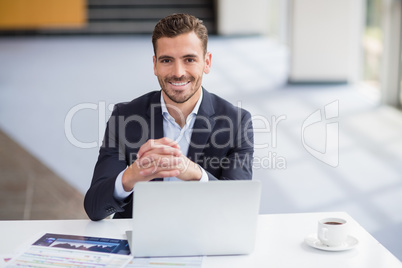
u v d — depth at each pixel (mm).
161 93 2643
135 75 9820
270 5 14328
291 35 9344
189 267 2039
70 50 12625
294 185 5125
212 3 15641
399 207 4582
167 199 2031
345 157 5852
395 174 5344
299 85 9406
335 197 4832
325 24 9273
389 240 4012
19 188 5105
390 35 7699
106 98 8266
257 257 2135
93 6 15211
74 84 9219
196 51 2371
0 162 5758
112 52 12258
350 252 2172
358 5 9211
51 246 2189
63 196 4953
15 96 8516
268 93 8820
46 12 14398
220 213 2080
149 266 2039
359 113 7598
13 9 14297
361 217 4414
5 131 6816
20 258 2084
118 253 2141
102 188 2391
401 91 7836
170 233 2088
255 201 2084
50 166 5664
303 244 2248
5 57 11781
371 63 8727
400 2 7586
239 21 14844
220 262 2090
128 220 2475
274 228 2410
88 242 2234
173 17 2373
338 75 9391
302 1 9219
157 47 2385
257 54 12266
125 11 15289
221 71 10453
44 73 10133
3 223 2420
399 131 6727
